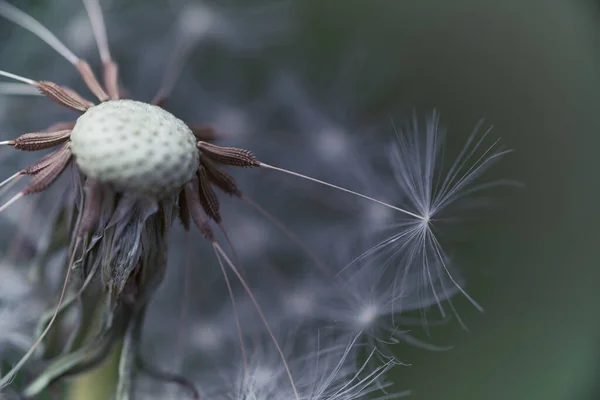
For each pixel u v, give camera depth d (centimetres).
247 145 15
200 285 14
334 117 15
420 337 14
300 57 16
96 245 11
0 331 12
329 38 16
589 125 14
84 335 12
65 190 12
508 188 14
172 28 15
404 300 13
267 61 16
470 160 14
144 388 13
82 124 11
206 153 11
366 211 14
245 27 16
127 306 12
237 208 15
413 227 12
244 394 13
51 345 12
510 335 14
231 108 15
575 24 15
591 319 14
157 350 14
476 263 14
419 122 15
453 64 15
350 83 15
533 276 14
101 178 11
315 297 14
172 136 11
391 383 13
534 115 15
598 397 14
